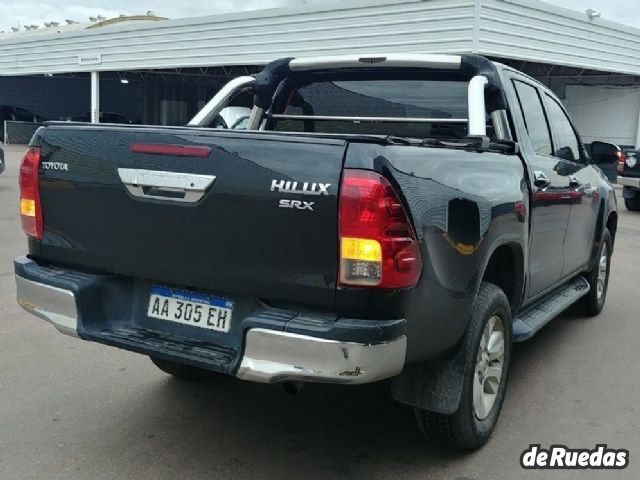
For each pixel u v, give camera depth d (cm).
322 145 279
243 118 1171
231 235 296
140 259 324
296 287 285
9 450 354
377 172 271
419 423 347
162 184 310
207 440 371
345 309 278
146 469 339
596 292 623
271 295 291
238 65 2589
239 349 287
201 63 2700
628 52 2488
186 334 321
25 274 352
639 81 2677
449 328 314
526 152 430
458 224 312
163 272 318
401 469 343
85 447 360
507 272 403
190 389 441
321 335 270
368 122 478
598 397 441
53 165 345
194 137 303
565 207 480
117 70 3119
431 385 329
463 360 330
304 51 2330
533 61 2086
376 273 271
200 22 2670
